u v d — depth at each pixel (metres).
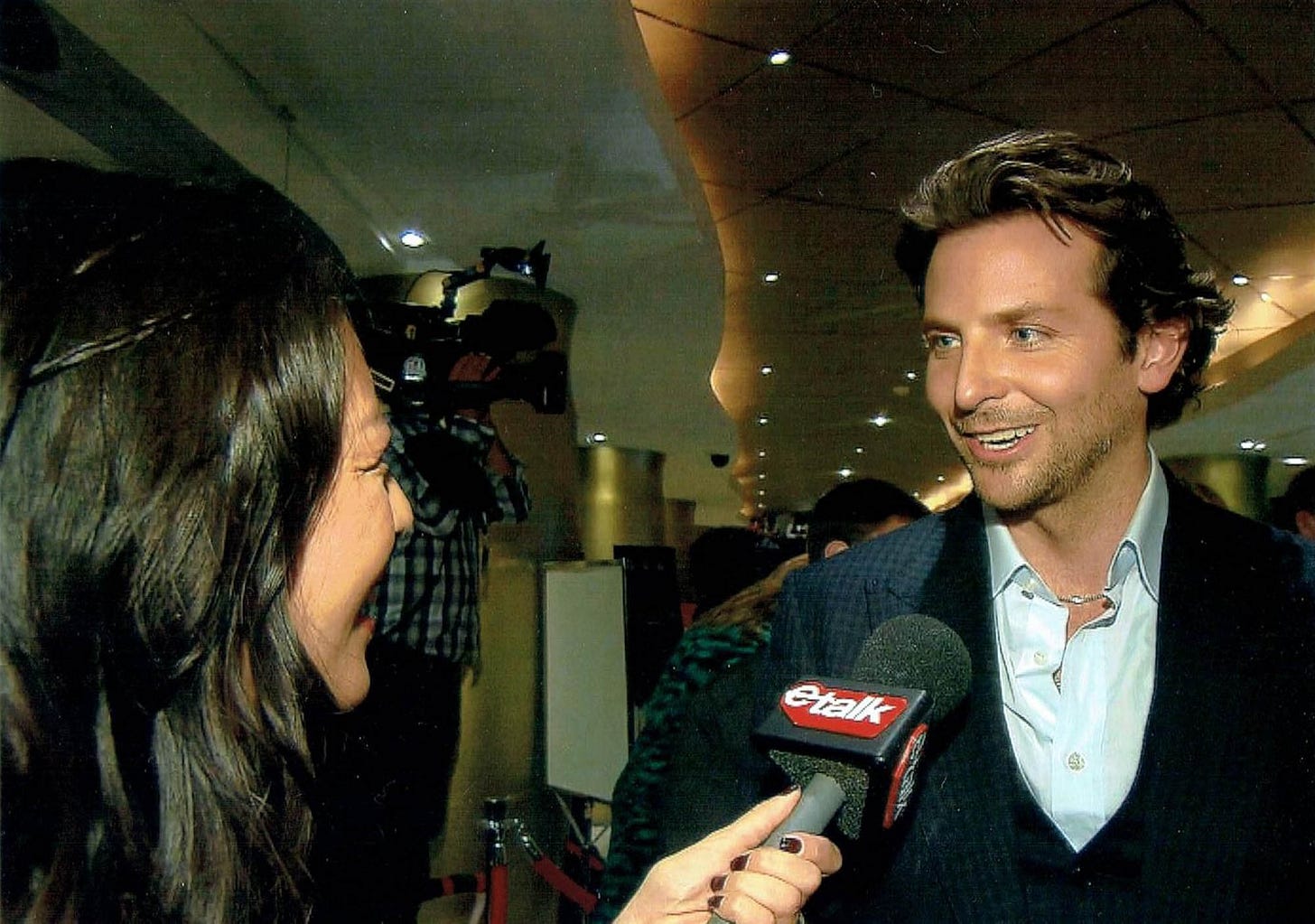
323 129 2.88
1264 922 0.74
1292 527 2.16
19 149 1.79
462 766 3.54
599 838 3.07
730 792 1.05
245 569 0.52
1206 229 4.92
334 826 1.12
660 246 4.13
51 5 1.76
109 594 0.48
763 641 1.09
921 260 0.91
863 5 2.97
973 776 0.84
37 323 0.48
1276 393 7.13
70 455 0.48
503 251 2.60
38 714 0.47
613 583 3.11
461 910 3.08
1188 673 0.80
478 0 2.27
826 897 0.87
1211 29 3.02
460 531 2.65
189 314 0.51
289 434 0.53
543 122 2.91
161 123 2.37
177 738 0.51
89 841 0.48
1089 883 0.80
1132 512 0.85
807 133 3.89
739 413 10.06
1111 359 0.81
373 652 2.51
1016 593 0.90
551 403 2.47
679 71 3.41
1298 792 0.76
